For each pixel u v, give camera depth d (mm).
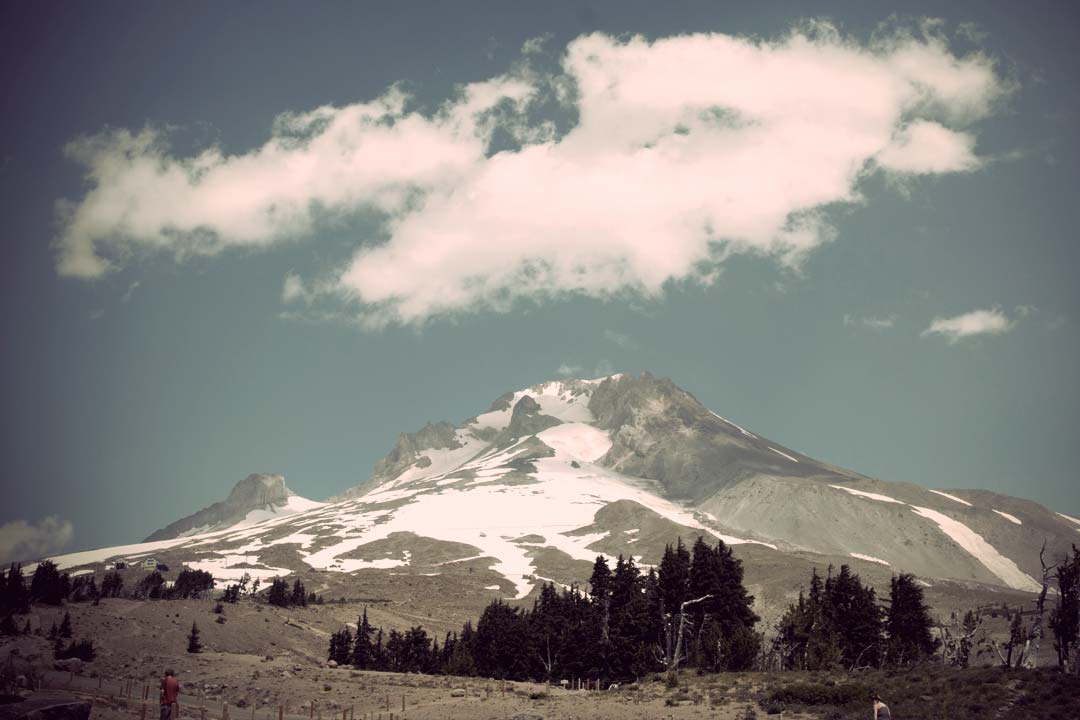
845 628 113000
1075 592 96875
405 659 134500
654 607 118500
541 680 125812
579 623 119938
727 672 97250
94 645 116250
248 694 90500
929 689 70250
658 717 68500
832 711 67062
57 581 136500
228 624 140125
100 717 65062
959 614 193000
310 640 147125
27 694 72375
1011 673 71562
